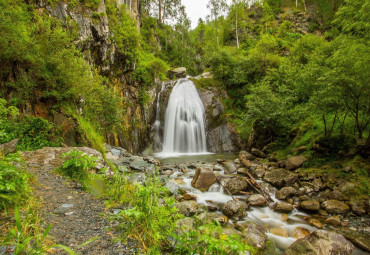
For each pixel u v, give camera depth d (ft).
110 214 11.04
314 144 33.60
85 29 48.52
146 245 8.57
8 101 26.66
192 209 19.43
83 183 15.31
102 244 8.30
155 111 72.33
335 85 25.72
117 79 62.23
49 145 26.45
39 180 14.80
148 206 9.85
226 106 73.82
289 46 100.58
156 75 78.38
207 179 28.53
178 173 35.17
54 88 31.09
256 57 76.89
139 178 27.17
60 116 30.60
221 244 7.58
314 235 13.28
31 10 39.47
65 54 31.42
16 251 5.71
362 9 31.30
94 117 39.27
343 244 12.71
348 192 23.32
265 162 41.11
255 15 152.56
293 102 50.55
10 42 26.09
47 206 11.16
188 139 71.77
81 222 9.96
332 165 29.25
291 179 29.04
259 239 15.66
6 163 10.27
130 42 66.59
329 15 118.93
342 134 31.99
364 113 28.30
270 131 48.75
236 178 29.55
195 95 77.30
